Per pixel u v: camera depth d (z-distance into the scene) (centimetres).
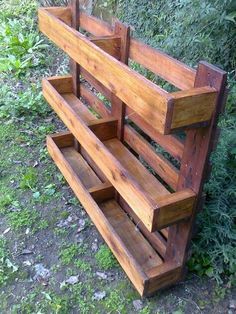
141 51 196
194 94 131
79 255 221
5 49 459
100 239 231
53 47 461
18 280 207
